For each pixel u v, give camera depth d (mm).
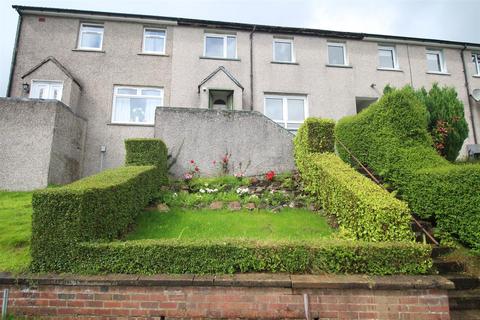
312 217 7035
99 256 4340
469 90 15531
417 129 7812
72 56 13094
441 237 6164
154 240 4621
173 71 13703
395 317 4156
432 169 6805
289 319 4129
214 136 9969
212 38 14727
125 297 4156
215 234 5918
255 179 9055
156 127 9836
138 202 6625
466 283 5086
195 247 4426
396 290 4238
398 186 7586
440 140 10602
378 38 15297
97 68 13172
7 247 4898
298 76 14445
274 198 7980
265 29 14688
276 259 4465
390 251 4512
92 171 12102
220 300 4168
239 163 9875
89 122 12531
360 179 6562
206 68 13961
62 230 4371
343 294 4207
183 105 13453
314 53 14828
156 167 8086
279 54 14992
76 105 12422
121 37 13672
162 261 4367
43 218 4395
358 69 14922
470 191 5875
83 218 4453
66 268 4281
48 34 13133
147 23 14086
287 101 14266
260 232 6086
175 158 9648
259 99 13992
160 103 13406
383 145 8227
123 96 13227
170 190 8406
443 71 15797
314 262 4477
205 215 6953
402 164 7516
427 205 6652
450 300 4785
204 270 4355
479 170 5832
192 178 9234
